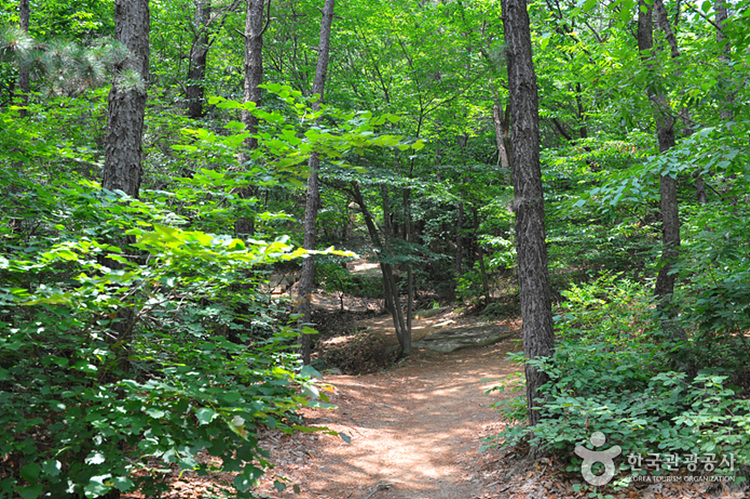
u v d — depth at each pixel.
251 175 4.31
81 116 7.71
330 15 11.81
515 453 6.29
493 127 20.61
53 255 2.84
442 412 9.73
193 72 13.62
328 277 17.97
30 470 2.55
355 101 14.84
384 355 16.80
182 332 3.80
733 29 5.20
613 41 11.53
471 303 20.92
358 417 9.25
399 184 12.85
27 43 3.56
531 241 6.20
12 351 2.87
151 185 7.62
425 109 15.20
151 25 13.85
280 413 3.29
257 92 9.10
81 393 2.82
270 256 2.95
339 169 12.33
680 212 10.68
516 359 6.30
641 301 6.71
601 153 11.84
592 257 13.15
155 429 2.76
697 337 5.45
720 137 4.89
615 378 5.57
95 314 3.00
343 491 5.69
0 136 4.39
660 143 6.70
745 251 5.44
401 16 14.83
